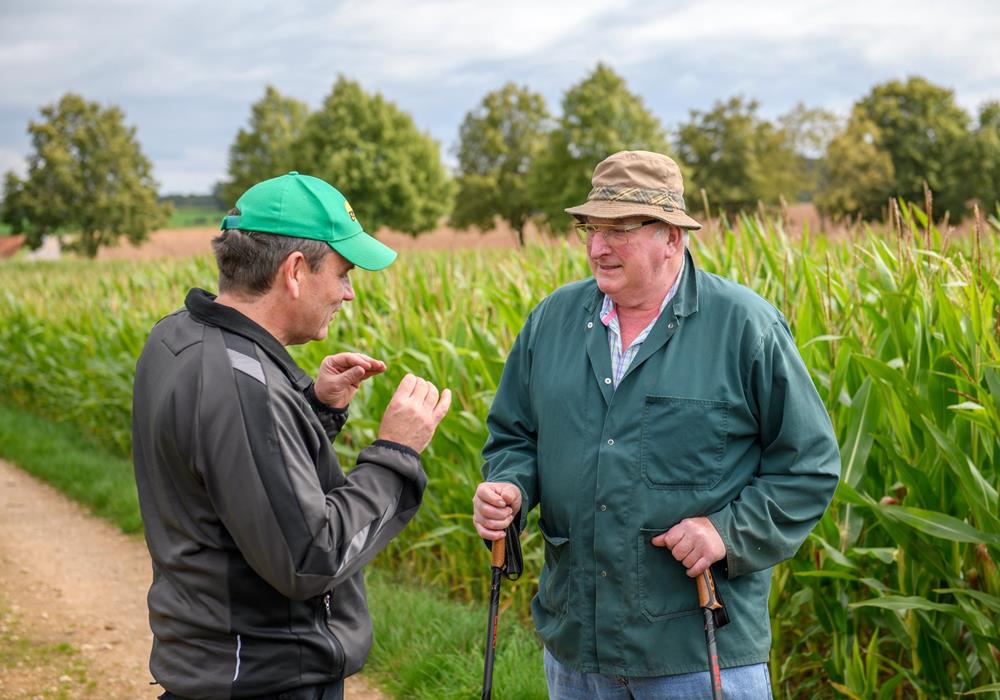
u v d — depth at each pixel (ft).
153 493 5.65
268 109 220.84
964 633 9.86
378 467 5.80
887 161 153.48
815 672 11.03
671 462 6.57
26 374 35.91
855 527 9.85
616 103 154.81
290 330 5.90
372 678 12.89
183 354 5.50
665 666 6.61
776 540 6.44
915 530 8.93
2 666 13.69
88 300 36.52
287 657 5.56
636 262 6.64
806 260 11.35
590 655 6.84
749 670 6.73
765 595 6.89
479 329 14.64
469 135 205.57
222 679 5.47
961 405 8.75
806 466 6.50
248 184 216.33
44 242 212.02
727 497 6.59
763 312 6.76
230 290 5.79
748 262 13.66
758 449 6.81
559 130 158.51
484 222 200.34
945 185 160.66
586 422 6.91
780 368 6.56
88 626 15.48
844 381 10.47
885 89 171.12
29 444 28.45
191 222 367.45
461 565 15.21
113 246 205.77
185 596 5.54
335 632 5.82
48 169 201.46
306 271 5.71
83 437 30.25
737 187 166.71
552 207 156.66
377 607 14.29
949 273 10.16
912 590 9.57
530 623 13.91
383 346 17.07
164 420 5.38
